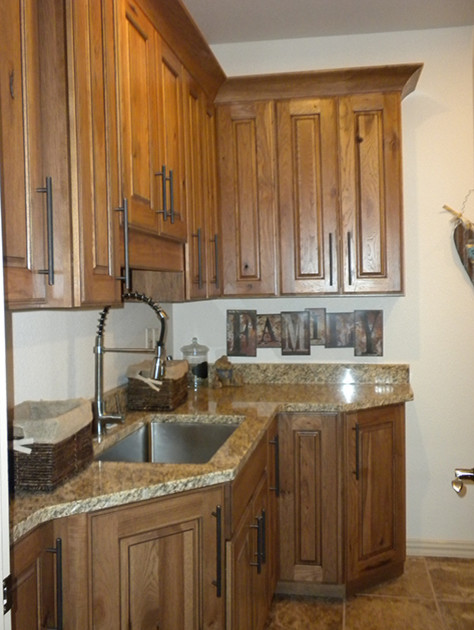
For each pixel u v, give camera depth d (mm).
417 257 3107
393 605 2596
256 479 2070
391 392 2850
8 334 1641
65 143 1332
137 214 1721
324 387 3033
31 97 1277
